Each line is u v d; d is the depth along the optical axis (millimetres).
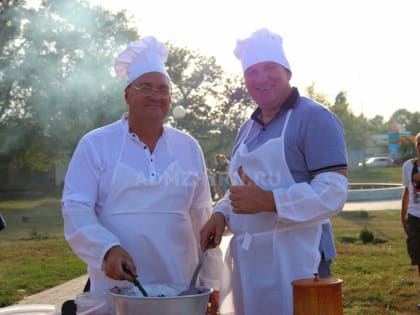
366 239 13156
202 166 3135
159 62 2934
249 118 3025
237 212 2564
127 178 2867
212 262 3090
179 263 2951
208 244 2947
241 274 2814
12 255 12516
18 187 40438
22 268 10742
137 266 2855
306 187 2527
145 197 2887
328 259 2848
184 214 3012
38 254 12648
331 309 2188
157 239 2879
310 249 2723
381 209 22172
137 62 2926
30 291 8734
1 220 3797
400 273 9008
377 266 9719
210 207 3180
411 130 78188
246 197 2531
